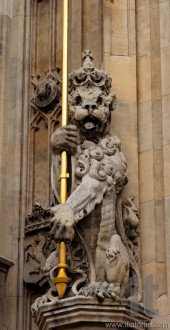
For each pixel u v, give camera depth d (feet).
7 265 68.18
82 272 60.54
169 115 66.39
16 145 71.56
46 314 57.98
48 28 75.31
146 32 69.87
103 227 61.57
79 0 73.72
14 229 69.26
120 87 68.28
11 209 69.82
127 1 70.69
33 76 73.92
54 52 74.33
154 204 65.10
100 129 64.13
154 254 63.77
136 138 67.15
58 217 59.47
